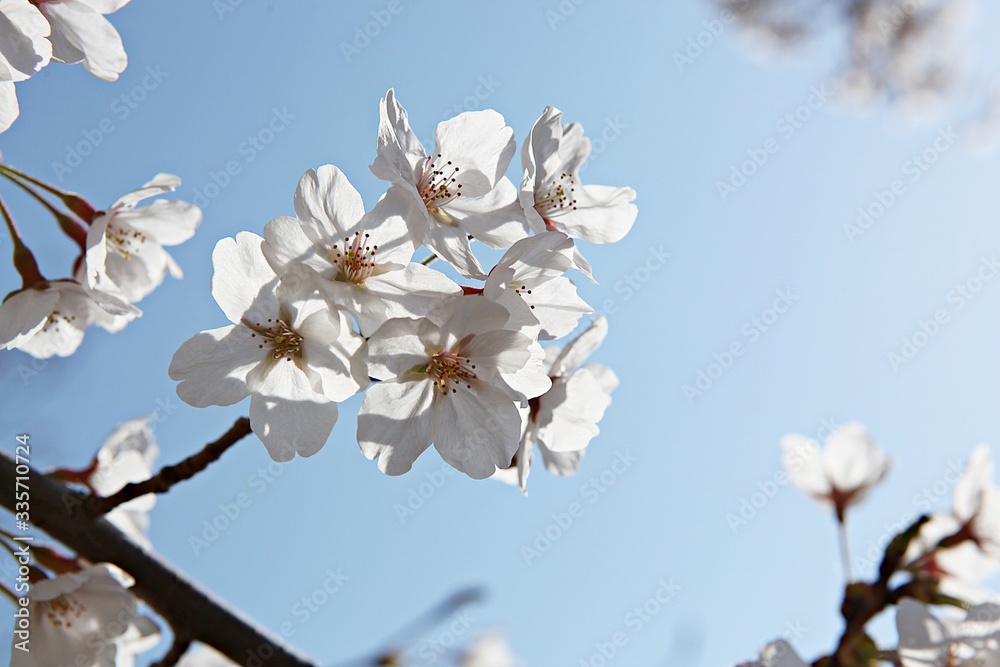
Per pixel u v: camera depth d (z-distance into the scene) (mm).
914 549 396
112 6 371
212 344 334
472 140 355
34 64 347
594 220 375
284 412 334
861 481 435
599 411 367
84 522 348
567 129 380
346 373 330
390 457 335
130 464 386
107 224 387
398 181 334
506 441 336
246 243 331
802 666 369
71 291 374
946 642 366
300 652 359
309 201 330
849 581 385
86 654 351
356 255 331
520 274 339
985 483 398
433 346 333
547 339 349
